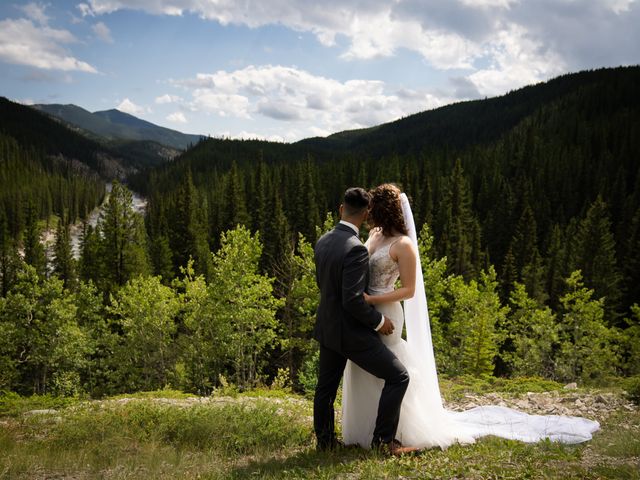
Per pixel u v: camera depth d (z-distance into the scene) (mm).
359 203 4352
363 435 4777
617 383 8641
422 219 80500
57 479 4160
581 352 35500
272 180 95375
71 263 59406
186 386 31406
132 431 5531
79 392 34219
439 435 4797
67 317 34219
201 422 5609
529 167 109875
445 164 121938
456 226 66562
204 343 30359
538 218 85812
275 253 55938
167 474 4145
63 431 5605
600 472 3660
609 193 94500
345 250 4203
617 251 70375
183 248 60875
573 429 5422
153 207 99625
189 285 31109
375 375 4426
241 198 74000
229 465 4523
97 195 179375
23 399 8188
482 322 32938
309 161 101312
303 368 22406
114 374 34656
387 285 4719
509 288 56250
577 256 59250
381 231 4750
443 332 35250
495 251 78625
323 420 4734
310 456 4492
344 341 4320
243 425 5578
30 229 65500
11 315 34188
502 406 7082
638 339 36594
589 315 35625
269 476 3910
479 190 104812
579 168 105375
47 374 37688
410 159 122625
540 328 36469
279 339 30922
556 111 189625
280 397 8383
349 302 4113
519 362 36656
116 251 46531
